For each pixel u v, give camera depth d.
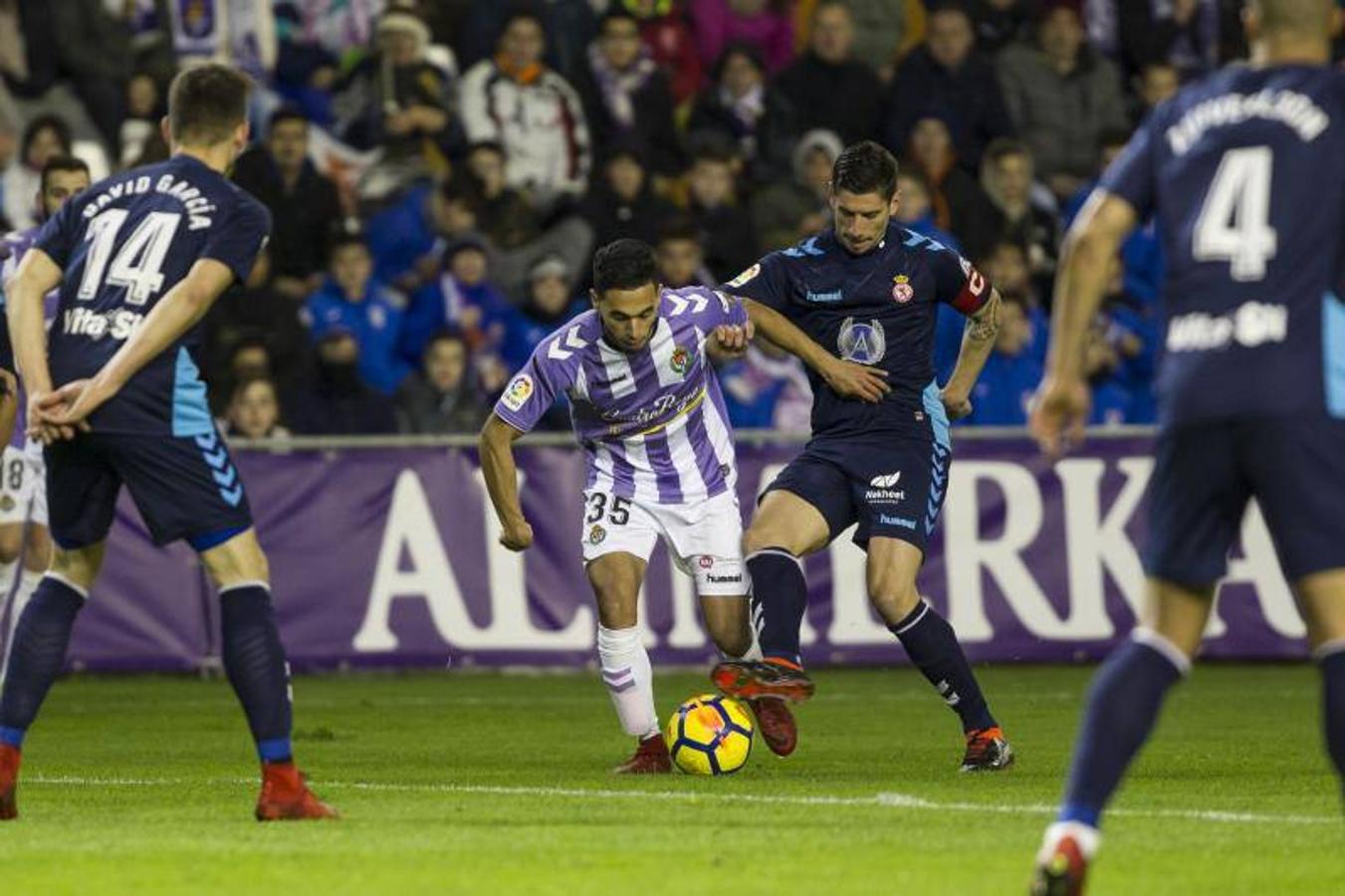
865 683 44.38
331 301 51.12
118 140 55.94
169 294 20.31
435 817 21.31
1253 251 16.08
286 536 45.16
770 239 56.09
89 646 44.91
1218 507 16.19
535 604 45.56
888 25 63.72
